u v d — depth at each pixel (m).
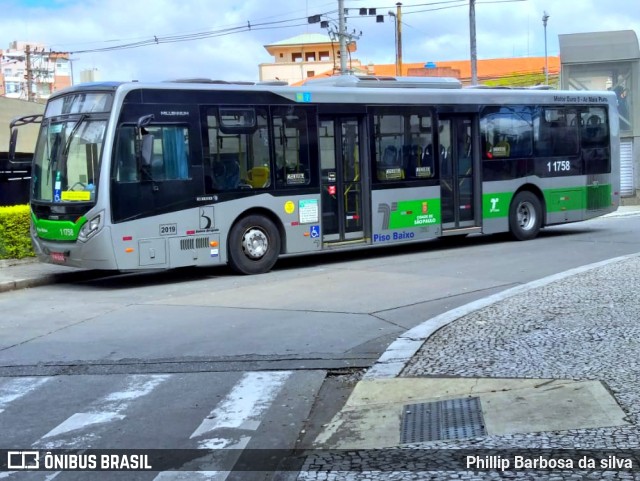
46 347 8.54
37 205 12.95
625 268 11.66
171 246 12.54
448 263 14.06
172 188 12.52
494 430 5.32
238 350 8.09
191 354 8.01
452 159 16.20
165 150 12.51
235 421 5.96
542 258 14.24
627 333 7.62
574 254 14.70
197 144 12.80
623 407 5.46
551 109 17.73
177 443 5.50
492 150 16.72
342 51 36.69
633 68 30.83
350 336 8.50
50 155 12.88
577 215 18.30
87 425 5.93
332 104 14.36
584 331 7.81
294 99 13.91
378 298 10.64
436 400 6.10
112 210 11.98
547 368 6.60
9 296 12.43
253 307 10.38
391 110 15.13
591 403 5.60
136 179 12.19
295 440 5.52
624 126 31.03
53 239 12.67
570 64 31.25
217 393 6.70
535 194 17.58
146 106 12.35
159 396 6.65
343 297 10.84
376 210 14.93
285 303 10.57
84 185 12.21
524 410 5.62
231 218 13.21
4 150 25.95
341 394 6.62
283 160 13.81
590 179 18.45
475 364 6.92
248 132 13.38
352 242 14.66
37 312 10.74
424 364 7.08
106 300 11.53
